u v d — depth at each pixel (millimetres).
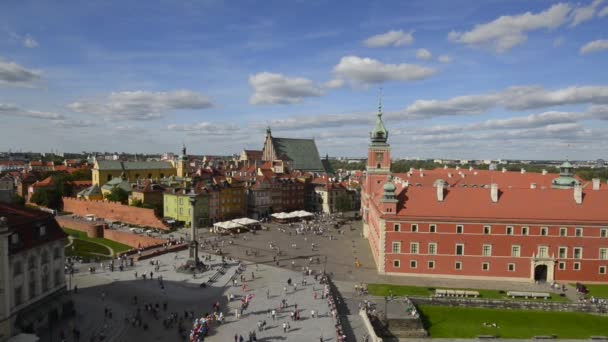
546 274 100750
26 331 64562
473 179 164625
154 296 87625
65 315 75188
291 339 67562
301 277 102875
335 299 87750
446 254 102250
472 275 101750
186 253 124188
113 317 75875
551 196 104938
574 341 72125
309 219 198250
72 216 181500
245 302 83188
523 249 100312
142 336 68438
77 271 104562
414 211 104312
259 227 170750
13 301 63062
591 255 99250
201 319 70500
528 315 82625
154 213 162375
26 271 66250
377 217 114562
